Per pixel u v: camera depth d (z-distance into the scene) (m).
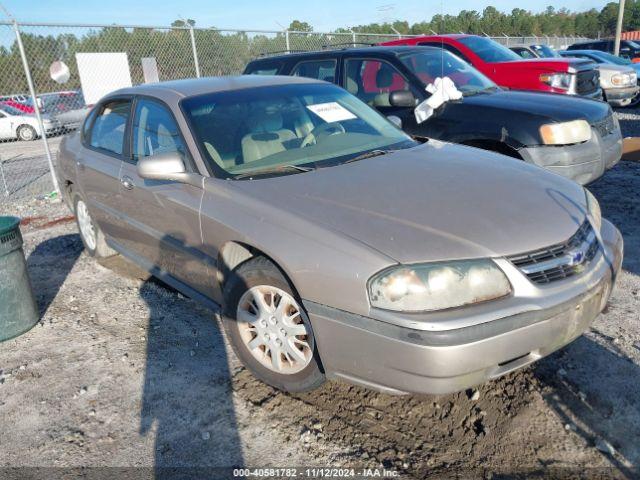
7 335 4.04
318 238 2.69
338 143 3.83
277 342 3.07
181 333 3.96
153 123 4.03
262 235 2.91
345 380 2.73
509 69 8.81
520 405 2.95
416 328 2.39
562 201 2.98
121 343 3.89
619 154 5.86
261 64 7.67
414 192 2.96
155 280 4.96
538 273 2.57
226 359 3.60
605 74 13.30
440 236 2.56
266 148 3.64
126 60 10.04
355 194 2.97
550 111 5.25
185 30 11.77
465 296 2.44
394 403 3.06
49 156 8.93
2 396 3.39
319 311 2.67
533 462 2.59
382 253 2.51
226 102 3.93
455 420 2.90
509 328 2.44
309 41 14.84
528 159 5.15
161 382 3.39
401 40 9.77
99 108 4.97
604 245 2.99
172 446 2.85
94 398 3.28
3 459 2.84
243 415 3.04
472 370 2.43
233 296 3.23
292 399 3.15
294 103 4.11
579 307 2.63
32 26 8.43
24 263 4.14
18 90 10.50
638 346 3.37
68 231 6.72
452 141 5.57
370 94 6.42
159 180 3.74
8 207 8.30
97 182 4.61
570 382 3.09
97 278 5.12
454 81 6.23
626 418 2.80
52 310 4.52
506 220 2.70
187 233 3.52
